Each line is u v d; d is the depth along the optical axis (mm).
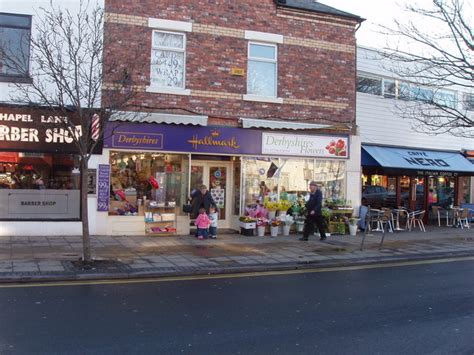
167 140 13820
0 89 12445
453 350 5297
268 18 15117
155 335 5621
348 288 8445
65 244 11672
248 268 9891
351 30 16266
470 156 20500
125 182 13805
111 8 13312
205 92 14305
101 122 9750
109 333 5648
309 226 13922
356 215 16375
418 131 17109
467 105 17594
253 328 5977
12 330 5672
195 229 14727
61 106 9562
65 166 13156
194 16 14219
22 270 8695
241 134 14695
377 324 6250
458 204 21859
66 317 6250
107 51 13227
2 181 12719
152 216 13891
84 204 9547
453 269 10586
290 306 7102
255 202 15141
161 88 13766
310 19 15680
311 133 15648
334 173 16219
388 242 14164
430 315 6734
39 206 12969
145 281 8688
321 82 15805
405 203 20266
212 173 15484
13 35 12633
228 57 14594
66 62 11664
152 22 13703
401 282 9047
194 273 9406
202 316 6473
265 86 15195
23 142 12672
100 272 8859
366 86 18109
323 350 5219
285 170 15523
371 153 17172
